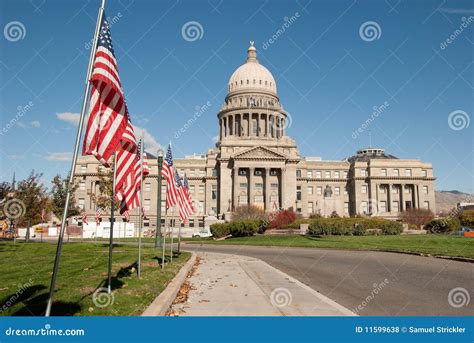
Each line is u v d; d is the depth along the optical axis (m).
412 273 20.34
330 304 12.90
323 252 36.81
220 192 119.38
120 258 26.11
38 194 54.22
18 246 37.75
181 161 128.00
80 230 82.38
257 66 147.75
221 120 143.00
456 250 32.88
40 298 11.94
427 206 132.62
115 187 14.87
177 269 21.02
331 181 137.38
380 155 150.75
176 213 119.88
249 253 37.53
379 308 12.48
